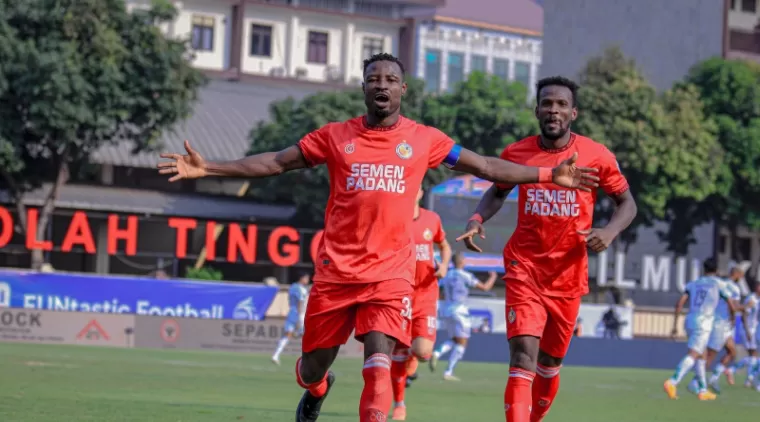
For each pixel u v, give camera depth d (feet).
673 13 401.70
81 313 173.68
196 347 178.29
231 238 252.21
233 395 81.97
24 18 232.32
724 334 123.95
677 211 307.17
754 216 310.65
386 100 40.91
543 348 49.80
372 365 40.04
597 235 46.65
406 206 41.29
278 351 141.79
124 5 243.40
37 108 227.81
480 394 97.71
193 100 254.47
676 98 298.35
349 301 41.06
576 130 281.74
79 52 238.07
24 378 89.20
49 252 272.51
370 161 41.04
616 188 49.14
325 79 390.42
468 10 431.02
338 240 41.39
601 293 291.17
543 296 48.19
